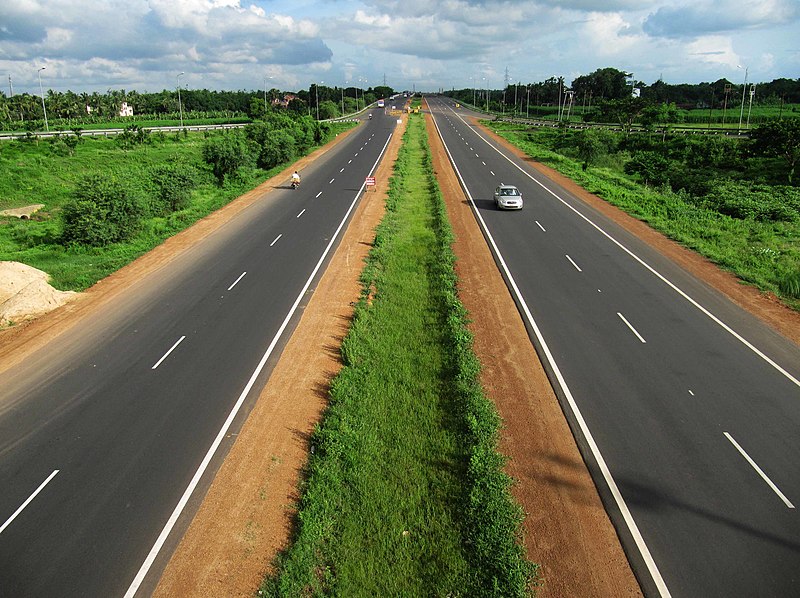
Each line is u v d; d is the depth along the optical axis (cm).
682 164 5900
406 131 8212
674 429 1366
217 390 1576
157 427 1419
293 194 4172
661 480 1203
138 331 1956
